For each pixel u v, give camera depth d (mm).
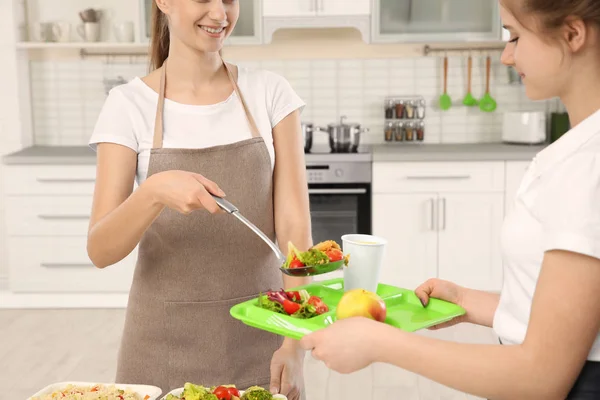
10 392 3453
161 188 1398
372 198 4566
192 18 1576
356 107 5168
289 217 1745
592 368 1020
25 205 4598
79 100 5168
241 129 1724
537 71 1022
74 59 5133
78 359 3869
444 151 4562
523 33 1021
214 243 1661
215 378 1671
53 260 4648
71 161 4543
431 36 4680
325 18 4676
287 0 4660
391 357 1051
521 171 4504
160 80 1727
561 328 947
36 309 4668
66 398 1508
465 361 1005
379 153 4520
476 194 4531
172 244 1656
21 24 4969
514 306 1095
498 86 5102
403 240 4590
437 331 4230
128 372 1699
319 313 1397
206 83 1728
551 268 961
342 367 1079
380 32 4695
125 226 1482
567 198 962
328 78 5145
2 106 4898
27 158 4539
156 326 1676
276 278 1743
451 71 5109
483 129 5152
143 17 4746
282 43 5113
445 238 4574
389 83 5137
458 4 4656
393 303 1473
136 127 1684
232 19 1615
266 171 1722
